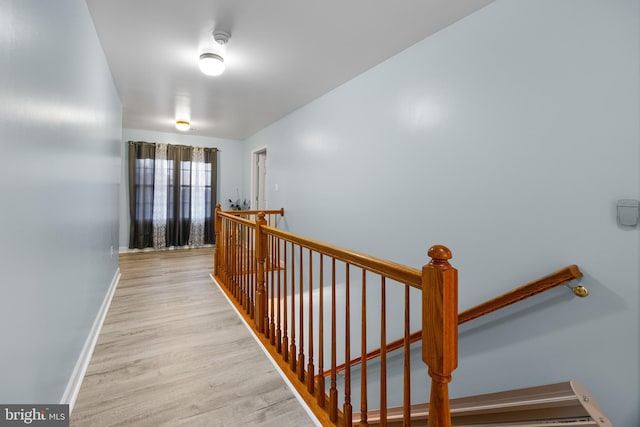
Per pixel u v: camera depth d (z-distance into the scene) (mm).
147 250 5633
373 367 2824
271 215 5047
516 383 1730
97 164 2332
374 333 2783
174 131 5703
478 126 1943
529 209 1699
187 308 2816
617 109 1395
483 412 1580
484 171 1912
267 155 5242
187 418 1456
